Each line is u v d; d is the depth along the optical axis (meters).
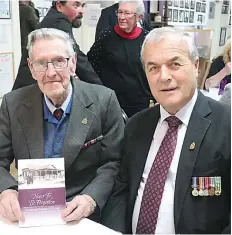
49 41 1.25
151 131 1.22
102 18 3.39
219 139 1.04
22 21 3.06
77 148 1.33
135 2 2.42
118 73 2.54
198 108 1.11
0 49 2.83
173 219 1.07
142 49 1.13
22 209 1.04
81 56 2.19
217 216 1.05
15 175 1.36
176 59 1.05
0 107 1.44
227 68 2.45
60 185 1.06
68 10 2.31
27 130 1.35
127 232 1.22
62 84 1.29
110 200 1.31
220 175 1.04
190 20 3.85
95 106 1.40
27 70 2.01
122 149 1.36
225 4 3.76
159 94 1.10
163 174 1.10
